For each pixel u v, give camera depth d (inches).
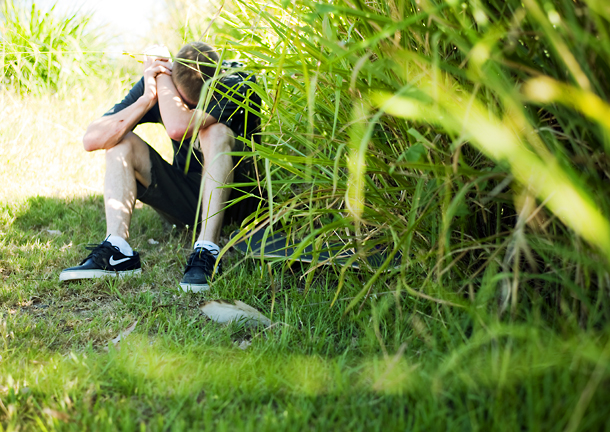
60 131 157.3
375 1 49.1
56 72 201.0
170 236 91.8
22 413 39.6
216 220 73.5
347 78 45.7
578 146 36.1
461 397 37.6
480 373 37.2
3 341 51.6
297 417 36.8
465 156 46.5
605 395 32.4
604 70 33.3
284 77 49.3
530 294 43.7
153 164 83.1
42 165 137.1
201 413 39.2
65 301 64.8
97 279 69.8
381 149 50.6
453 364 36.8
